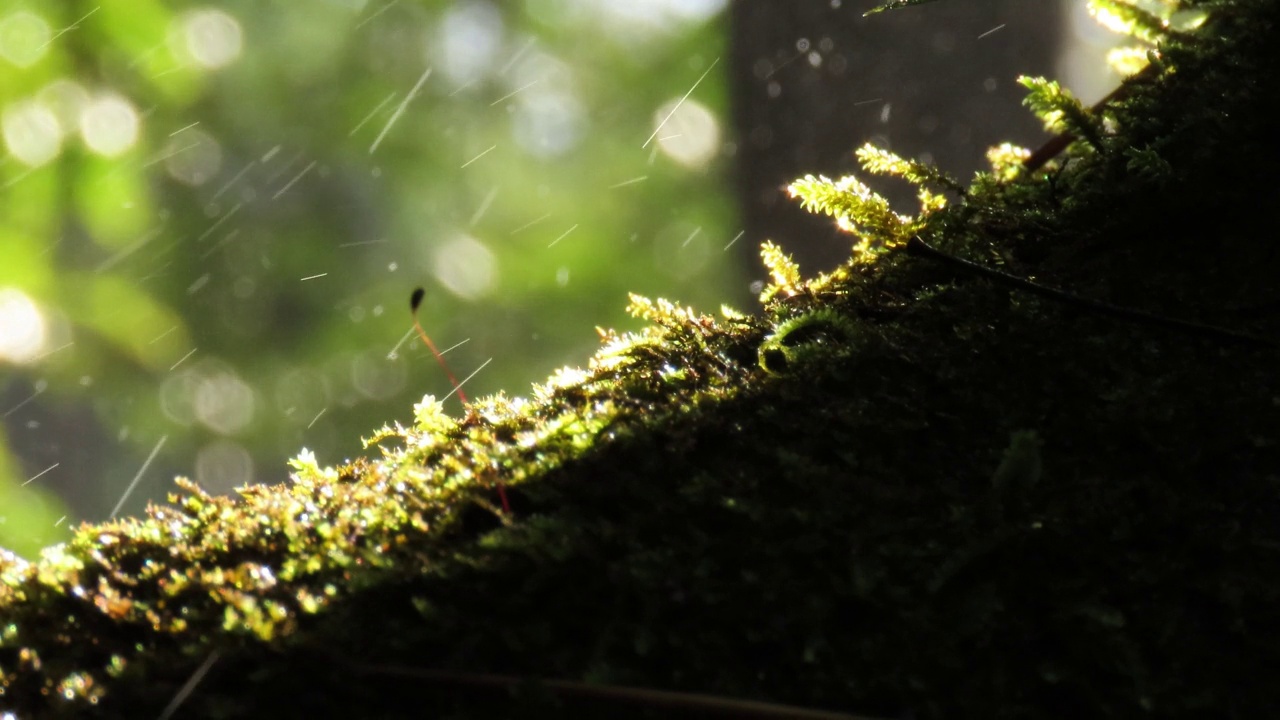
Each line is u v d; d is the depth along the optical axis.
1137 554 0.40
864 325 0.42
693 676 0.39
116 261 1.89
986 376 0.42
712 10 1.99
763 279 1.01
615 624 0.39
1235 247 0.43
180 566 0.41
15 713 0.40
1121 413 0.41
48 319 1.48
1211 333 0.41
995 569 0.40
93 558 0.41
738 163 1.02
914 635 0.39
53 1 1.30
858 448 0.41
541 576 0.40
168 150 1.83
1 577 0.41
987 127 0.98
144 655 0.40
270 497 0.42
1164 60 0.45
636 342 0.43
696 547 0.40
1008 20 0.99
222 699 0.39
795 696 0.39
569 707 0.39
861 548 0.40
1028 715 0.39
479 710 0.39
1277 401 0.41
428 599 0.40
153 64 1.50
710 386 0.42
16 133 1.30
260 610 0.40
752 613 0.39
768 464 0.41
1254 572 0.40
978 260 0.43
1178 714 0.39
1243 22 0.45
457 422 0.43
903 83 0.98
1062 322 0.42
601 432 0.41
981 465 0.41
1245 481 0.40
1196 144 0.44
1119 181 0.44
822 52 0.99
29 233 1.38
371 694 0.39
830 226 0.99
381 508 0.41
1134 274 0.43
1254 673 0.39
